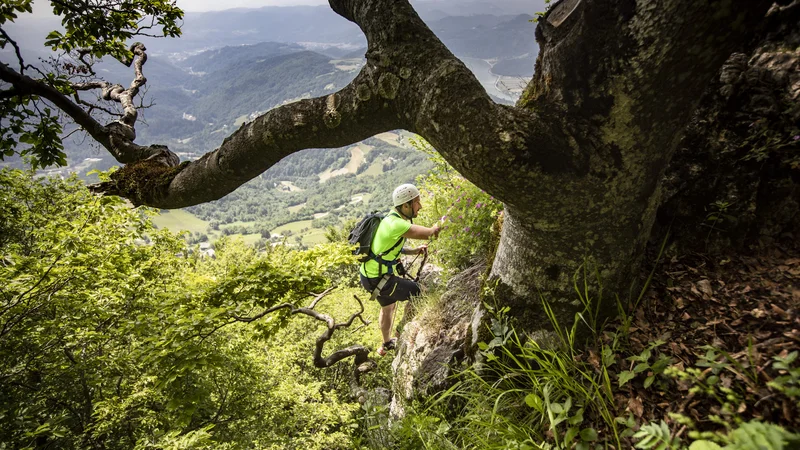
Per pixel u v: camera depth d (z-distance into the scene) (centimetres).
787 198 224
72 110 383
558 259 229
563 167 190
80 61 512
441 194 564
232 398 764
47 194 1016
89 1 462
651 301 232
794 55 233
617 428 193
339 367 1398
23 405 463
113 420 514
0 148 404
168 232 736
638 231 217
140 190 350
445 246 481
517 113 197
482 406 249
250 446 798
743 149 234
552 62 192
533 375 221
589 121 186
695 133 249
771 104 229
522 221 229
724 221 236
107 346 556
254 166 286
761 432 124
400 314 746
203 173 308
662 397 191
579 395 211
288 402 949
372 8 227
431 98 206
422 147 550
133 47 564
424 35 219
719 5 149
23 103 395
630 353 216
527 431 216
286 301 379
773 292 202
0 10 434
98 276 461
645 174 196
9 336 445
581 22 174
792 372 142
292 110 255
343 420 884
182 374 309
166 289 565
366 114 235
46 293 413
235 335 692
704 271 231
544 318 247
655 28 158
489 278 288
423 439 264
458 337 356
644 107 175
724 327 199
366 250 450
